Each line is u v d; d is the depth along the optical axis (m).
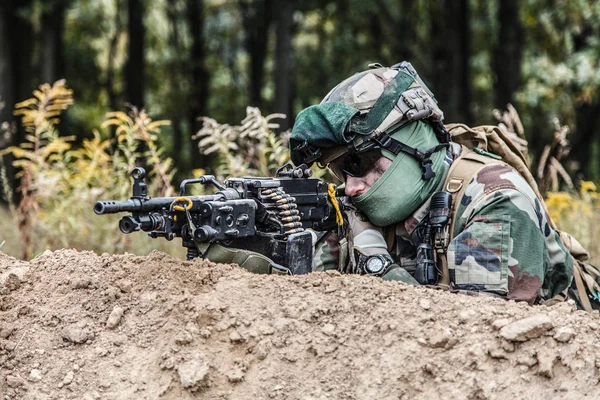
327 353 5.98
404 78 7.61
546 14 35.66
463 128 7.95
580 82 31.30
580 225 12.79
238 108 53.03
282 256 6.98
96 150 12.85
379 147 7.48
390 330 6.02
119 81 53.31
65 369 6.17
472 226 7.16
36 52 45.88
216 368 5.99
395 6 45.69
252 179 6.94
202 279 6.46
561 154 13.45
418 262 7.47
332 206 7.77
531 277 7.07
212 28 55.31
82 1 49.00
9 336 6.41
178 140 48.50
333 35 48.38
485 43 46.66
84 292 6.63
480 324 6.00
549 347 5.82
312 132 7.55
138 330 6.27
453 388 5.73
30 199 12.62
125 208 6.10
